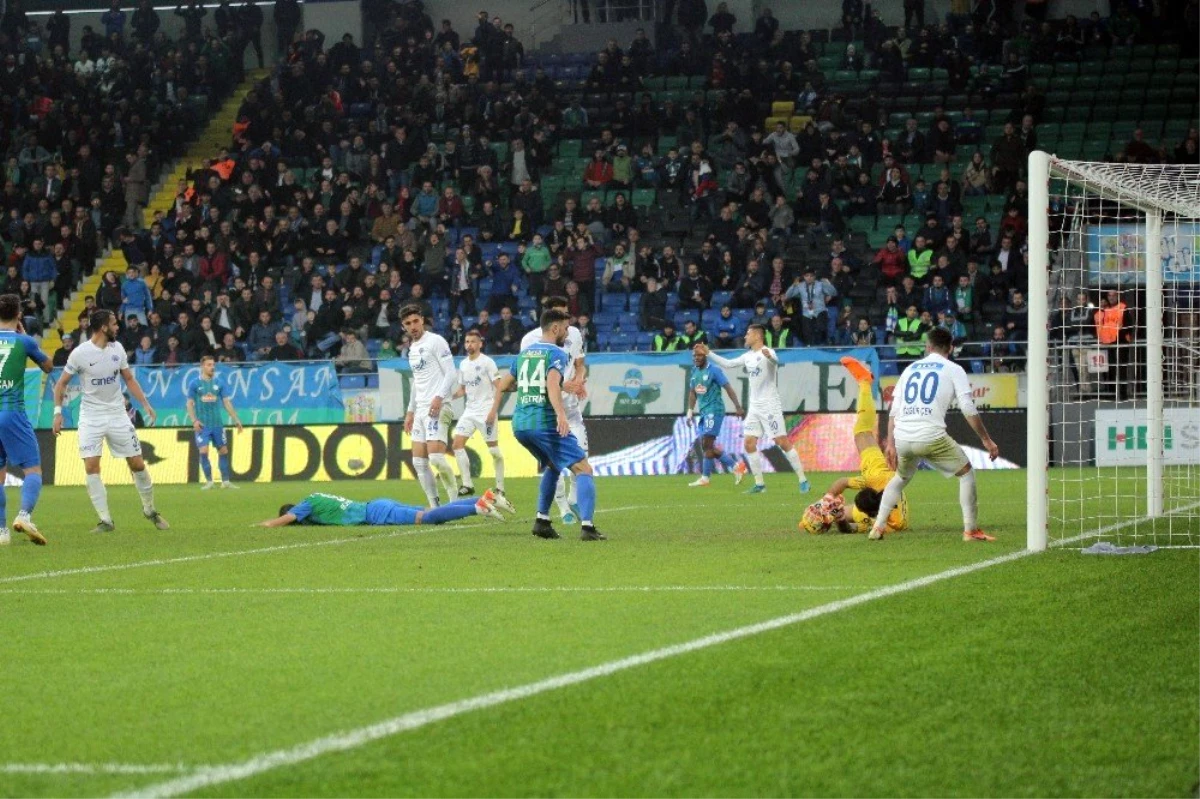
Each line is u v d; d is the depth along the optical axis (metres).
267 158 40.97
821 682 7.20
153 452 32.78
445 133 42.62
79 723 6.65
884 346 31.23
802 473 23.94
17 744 6.28
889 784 5.45
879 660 7.74
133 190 42.97
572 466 14.99
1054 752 5.90
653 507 20.22
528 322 35.62
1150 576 11.09
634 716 6.52
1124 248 16.95
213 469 32.50
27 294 38.53
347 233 39.41
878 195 37.97
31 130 43.72
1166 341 17.30
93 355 17.61
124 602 10.71
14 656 8.42
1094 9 43.06
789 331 33.22
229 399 32.97
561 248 37.50
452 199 39.47
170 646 8.67
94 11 50.09
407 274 37.19
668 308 36.53
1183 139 39.09
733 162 40.00
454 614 9.70
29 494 15.77
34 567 13.40
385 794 5.36
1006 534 14.73
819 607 9.62
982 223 35.19
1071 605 9.61
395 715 6.63
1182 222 16.53
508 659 7.95
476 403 22.58
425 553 13.88
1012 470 29.44
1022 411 30.14
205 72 46.69
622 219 38.00
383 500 17.78
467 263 36.69
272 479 32.16
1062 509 16.94
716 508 19.89
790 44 42.91
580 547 14.19
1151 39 41.50
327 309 35.88
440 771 5.66
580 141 42.38
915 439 13.82
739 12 45.28
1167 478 22.62
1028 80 41.28
